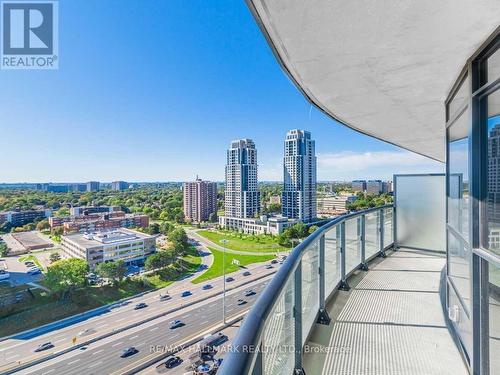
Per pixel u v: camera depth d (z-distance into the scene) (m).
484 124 1.40
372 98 2.33
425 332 1.73
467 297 1.54
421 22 1.24
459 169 1.84
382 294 2.28
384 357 1.49
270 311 0.68
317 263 1.84
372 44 1.48
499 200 1.23
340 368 1.39
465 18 1.19
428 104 2.41
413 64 1.68
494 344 1.25
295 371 1.25
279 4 1.17
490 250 1.29
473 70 1.49
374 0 1.11
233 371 0.46
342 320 1.87
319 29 1.35
